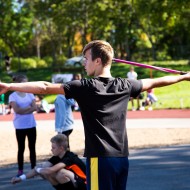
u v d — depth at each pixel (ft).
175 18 128.77
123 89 12.36
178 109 78.18
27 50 230.68
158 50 191.72
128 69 120.37
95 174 11.84
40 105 80.18
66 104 29.27
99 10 138.92
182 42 189.57
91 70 12.53
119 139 12.10
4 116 76.84
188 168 30.22
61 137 22.63
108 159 11.85
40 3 147.43
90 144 12.01
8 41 176.96
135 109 79.00
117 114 12.19
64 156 22.57
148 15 129.49
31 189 26.00
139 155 36.37
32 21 170.71
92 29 151.84
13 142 47.70
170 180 26.96
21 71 147.64
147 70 113.80
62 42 199.00
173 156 35.24
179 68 120.06
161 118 65.77
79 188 21.95
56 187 22.30
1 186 27.04
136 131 52.65
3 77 135.54
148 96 79.25
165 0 117.08
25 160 37.06
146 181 26.91
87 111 12.09
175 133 50.16
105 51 12.41
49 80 127.85
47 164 22.89
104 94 12.11
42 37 215.10
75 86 12.04
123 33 149.07
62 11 144.66
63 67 143.13
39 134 52.11
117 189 12.12
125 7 139.23
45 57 212.43
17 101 28.63
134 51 189.88
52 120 67.41
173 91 90.68
